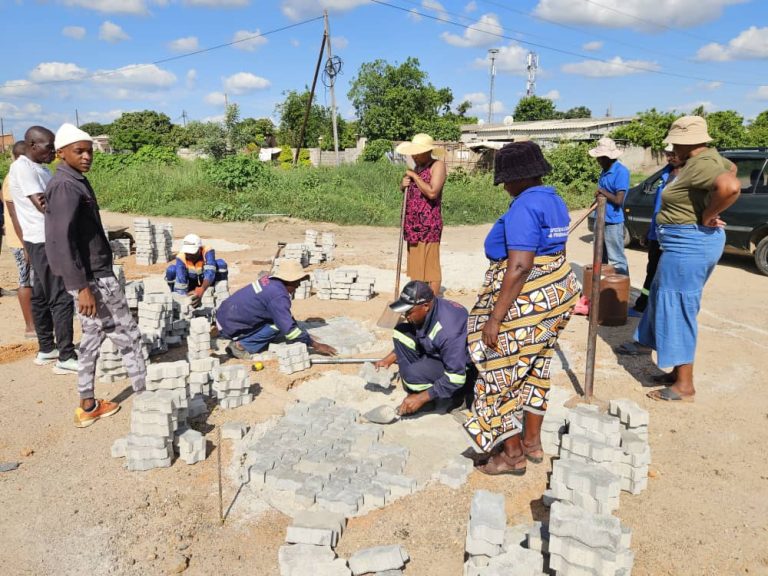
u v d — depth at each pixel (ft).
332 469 12.10
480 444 11.55
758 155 30.25
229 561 9.91
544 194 10.43
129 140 161.79
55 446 13.43
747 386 16.30
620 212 22.71
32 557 9.95
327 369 17.71
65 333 17.16
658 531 10.39
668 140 14.55
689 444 13.29
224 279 24.04
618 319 21.61
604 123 125.80
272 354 18.53
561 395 15.69
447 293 26.58
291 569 9.32
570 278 11.05
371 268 32.68
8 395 16.03
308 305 24.63
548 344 11.34
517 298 10.68
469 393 14.74
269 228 50.80
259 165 67.21
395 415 14.47
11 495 11.61
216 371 14.99
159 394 12.78
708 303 24.68
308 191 62.18
